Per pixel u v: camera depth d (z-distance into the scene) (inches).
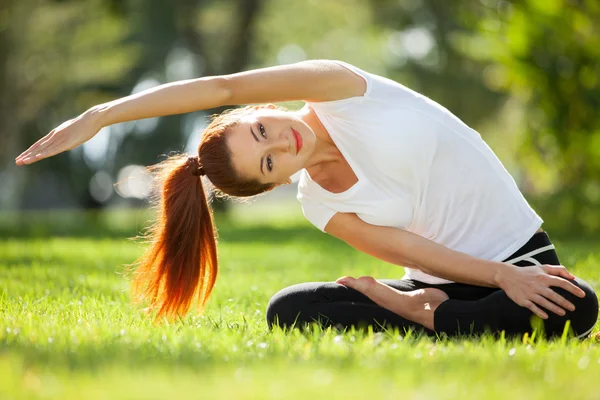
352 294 191.0
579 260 352.5
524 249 195.9
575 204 635.5
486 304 180.4
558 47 611.8
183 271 199.2
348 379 122.2
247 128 184.4
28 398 110.0
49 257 423.2
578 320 177.6
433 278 201.2
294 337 170.6
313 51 1438.2
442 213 195.2
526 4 612.1
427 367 134.6
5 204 2007.9
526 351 154.3
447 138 190.4
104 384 117.1
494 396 113.7
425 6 1173.1
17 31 1040.2
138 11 1290.6
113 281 314.8
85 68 1223.5
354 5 1258.6
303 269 389.7
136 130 1620.3
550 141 629.6
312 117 195.8
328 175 196.7
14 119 1096.2
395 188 190.5
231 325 198.5
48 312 212.8
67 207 1985.7
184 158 198.5
